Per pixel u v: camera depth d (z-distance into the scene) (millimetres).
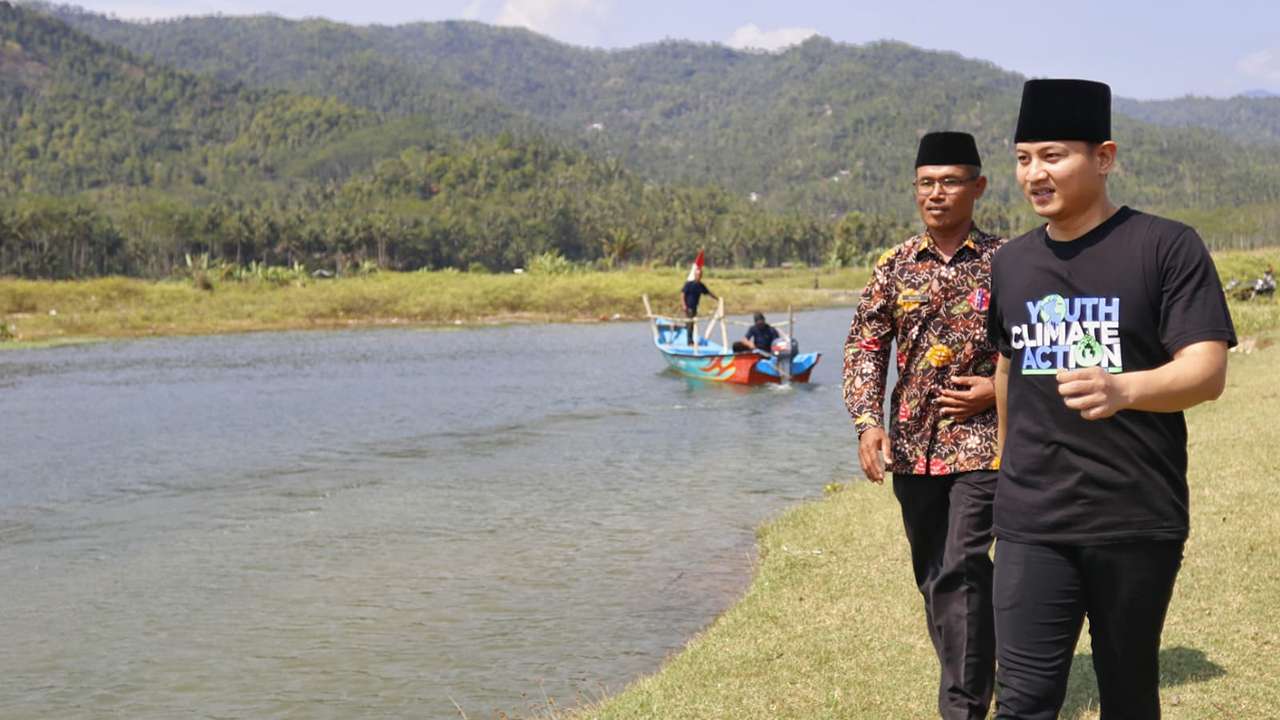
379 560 8945
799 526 8922
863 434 4438
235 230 152000
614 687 6113
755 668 5500
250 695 6262
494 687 6234
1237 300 30203
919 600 6504
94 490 12148
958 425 4383
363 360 28594
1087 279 3027
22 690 6438
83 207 148375
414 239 165125
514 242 186625
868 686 5152
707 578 8094
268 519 10555
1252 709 4621
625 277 61281
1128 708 3137
